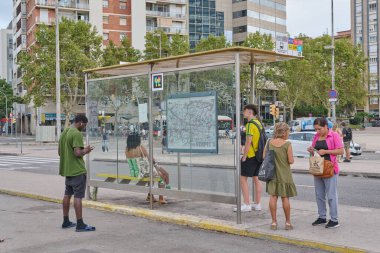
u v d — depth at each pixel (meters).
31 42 70.31
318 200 7.91
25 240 7.61
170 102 9.38
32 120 76.19
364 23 116.00
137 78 10.06
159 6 80.25
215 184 8.59
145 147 9.95
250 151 9.07
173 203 10.48
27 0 75.31
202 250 6.83
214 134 8.58
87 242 7.41
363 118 88.81
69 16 69.25
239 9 90.56
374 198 11.32
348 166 18.45
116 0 72.50
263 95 72.00
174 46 62.78
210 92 8.59
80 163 8.17
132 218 9.34
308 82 59.22
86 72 11.34
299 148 23.64
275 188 7.52
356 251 6.36
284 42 45.72
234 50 8.00
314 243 6.80
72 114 66.06
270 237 7.32
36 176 16.62
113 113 10.67
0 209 10.65
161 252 6.76
